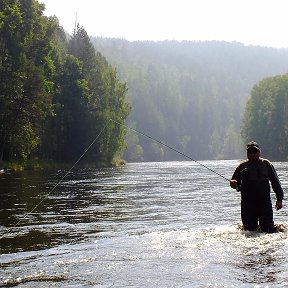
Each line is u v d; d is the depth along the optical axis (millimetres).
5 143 46406
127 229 8688
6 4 46438
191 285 4801
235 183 8758
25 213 11297
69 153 68312
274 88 107188
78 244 7180
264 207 8430
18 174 34906
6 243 7355
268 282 4832
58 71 65500
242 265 5555
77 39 82188
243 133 117750
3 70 44562
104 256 6207
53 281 5051
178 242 7086
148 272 5332
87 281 5027
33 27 51656
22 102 44594
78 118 67438
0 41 44812
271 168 8664
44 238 7785
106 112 74312
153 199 14766
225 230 8352
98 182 24125
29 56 51625
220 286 4746
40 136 56438
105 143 74562
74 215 10883
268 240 7145
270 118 105875
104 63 94250
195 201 14047
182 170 43250
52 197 15469
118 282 4969
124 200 14516
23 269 5566
